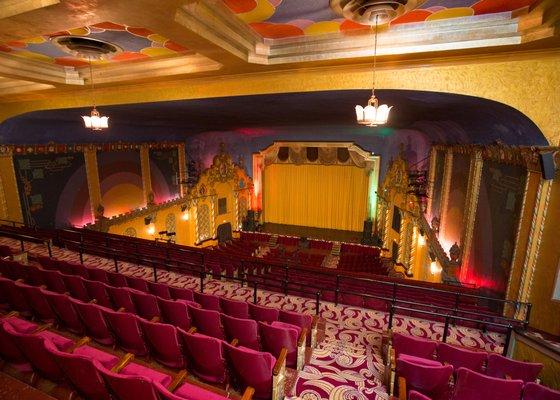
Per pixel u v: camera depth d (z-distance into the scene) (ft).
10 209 37.27
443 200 35.19
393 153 56.90
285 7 14.23
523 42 14.73
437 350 14.24
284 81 21.85
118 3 10.85
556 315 19.02
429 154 42.22
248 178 74.74
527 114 16.80
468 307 23.49
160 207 56.03
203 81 24.50
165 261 27.84
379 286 29.27
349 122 45.21
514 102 16.89
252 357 10.97
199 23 14.14
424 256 42.55
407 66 18.60
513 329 17.03
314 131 62.75
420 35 16.40
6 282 17.10
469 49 15.96
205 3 13.30
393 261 55.88
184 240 62.34
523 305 20.18
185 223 62.34
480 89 17.39
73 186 43.37
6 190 36.78
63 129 41.04
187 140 61.11
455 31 15.78
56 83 26.27
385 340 16.63
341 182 73.26
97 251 31.50
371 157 62.23
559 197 18.16
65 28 12.97
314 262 56.39
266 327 13.55
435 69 18.12
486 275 25.18
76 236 36.55
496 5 13.83
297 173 76.59
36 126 38.17
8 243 33.35
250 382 11.64
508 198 22.11
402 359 12.21
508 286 21.18
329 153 67.77
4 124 35.42
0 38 13.98
